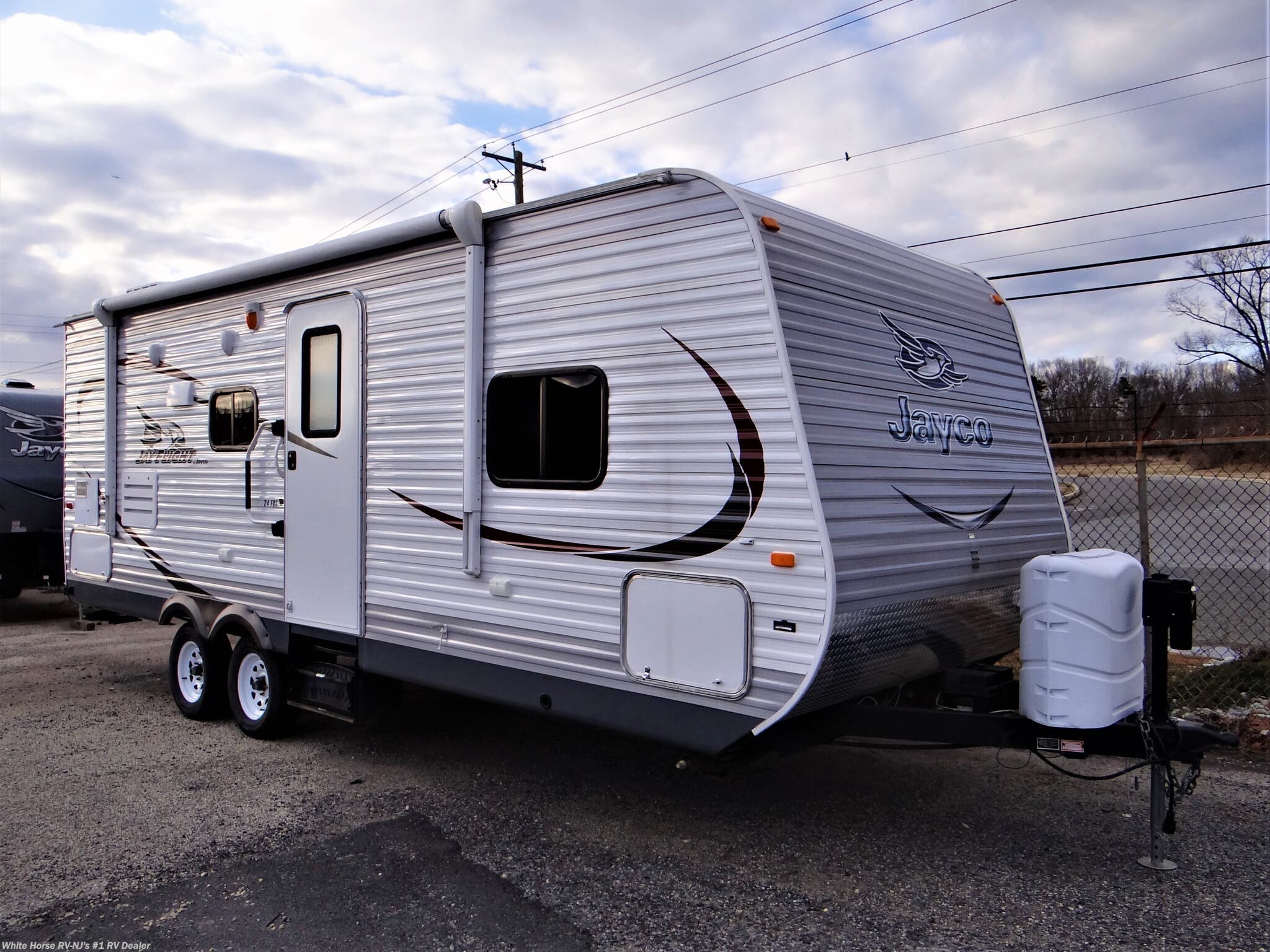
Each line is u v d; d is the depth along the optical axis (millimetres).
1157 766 3848
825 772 5172
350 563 5305
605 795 4910
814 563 3416
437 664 4852
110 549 7484
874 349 4098
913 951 3311
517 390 4434
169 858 4152
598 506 4082
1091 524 13023
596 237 4133
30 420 11195
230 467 6234
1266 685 5898
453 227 4586
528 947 3379
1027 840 4238
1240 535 12211
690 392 3789
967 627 4387
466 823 4539
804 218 3998
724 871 3973
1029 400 5406
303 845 4297
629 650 3953
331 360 5461
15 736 6129
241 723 6102
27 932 3506
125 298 7133
